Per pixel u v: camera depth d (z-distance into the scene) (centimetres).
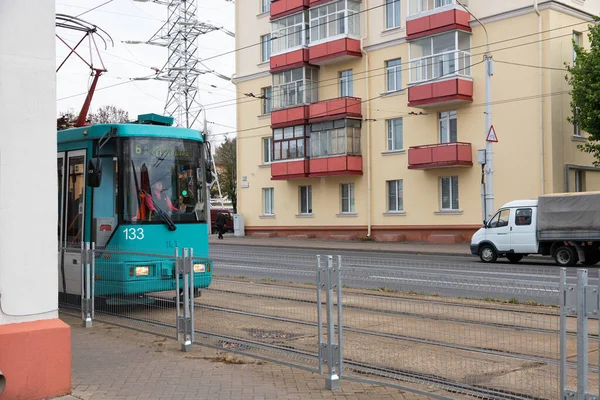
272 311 789
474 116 3002
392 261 1973
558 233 2080
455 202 3125
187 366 755
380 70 3431
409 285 643
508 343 552
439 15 3016
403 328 643
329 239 3666
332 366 652
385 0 3412
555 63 2748
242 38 4253
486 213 2509
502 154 2888
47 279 639
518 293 542
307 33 3756
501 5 2883
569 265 2061
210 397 628
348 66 3606
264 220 4094
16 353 608
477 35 2981
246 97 4219
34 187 636
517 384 543
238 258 1136
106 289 1030
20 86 632
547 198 2112
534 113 2781
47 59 650
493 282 563
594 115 2450
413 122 3262
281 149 3850
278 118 3847
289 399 618
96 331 989
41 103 644
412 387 616
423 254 2681
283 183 3962
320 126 3634
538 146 2766
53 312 643
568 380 513
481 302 585
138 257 977
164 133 1184
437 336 611
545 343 523
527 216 2153
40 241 637
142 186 1142
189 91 4656
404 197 3316
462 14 2984
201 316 897
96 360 788
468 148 3000
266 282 807
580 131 2875
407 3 3244
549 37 2736
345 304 707
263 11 4147
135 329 967
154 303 930
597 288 453
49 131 648
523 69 2817
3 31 624
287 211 3941
